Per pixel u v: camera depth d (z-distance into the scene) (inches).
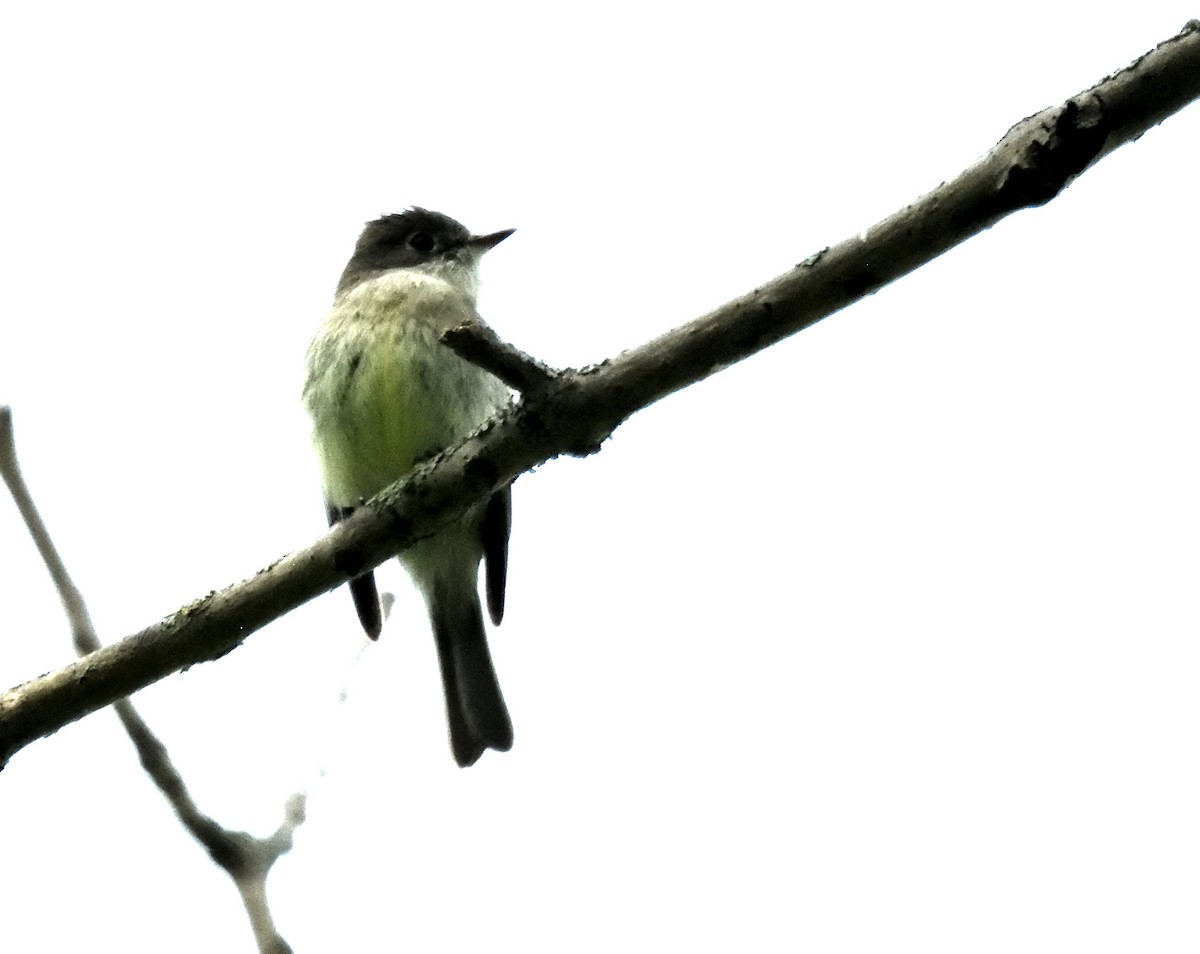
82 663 261.9
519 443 258.5
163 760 241.6
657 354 247.9
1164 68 206.4
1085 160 211.3
